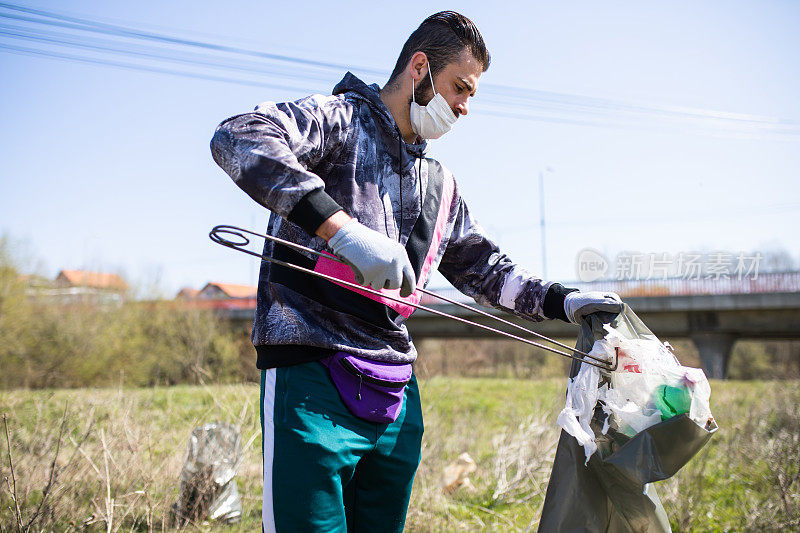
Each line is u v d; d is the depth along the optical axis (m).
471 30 1.79
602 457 1.84
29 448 3.73
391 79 1.86
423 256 1.82
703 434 1.76
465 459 5.09
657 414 1.82
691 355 29.50
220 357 15.77
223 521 3.64
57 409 4.80
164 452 4.02
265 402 1.66
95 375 18.34
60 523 3.14
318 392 1.62
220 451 3.80
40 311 19.44
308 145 1.57
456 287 2.17
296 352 1.63
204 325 19.73
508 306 2.10
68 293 21.02
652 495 1.86
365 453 1.71
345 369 1.64
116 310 20.62
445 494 4.54
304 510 1.54
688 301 24.73
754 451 5.35
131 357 19.25
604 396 1.87
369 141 1.72
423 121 1.79
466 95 1.82
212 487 3.61
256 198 1.46
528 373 19.64
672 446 1.76
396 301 1.67
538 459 4.92
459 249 2.09
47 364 18.02
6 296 18.53
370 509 1.79
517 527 3.82
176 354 18.45
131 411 4.54
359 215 1.69
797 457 4.23
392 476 1.78
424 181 1.86
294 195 1.42
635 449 1.76
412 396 1.86
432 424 5.21
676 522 3.92
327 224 1.43
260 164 1.43
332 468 1.58
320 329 1.63
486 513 4.19
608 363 1.87
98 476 3.50
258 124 1.49
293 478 1.56
